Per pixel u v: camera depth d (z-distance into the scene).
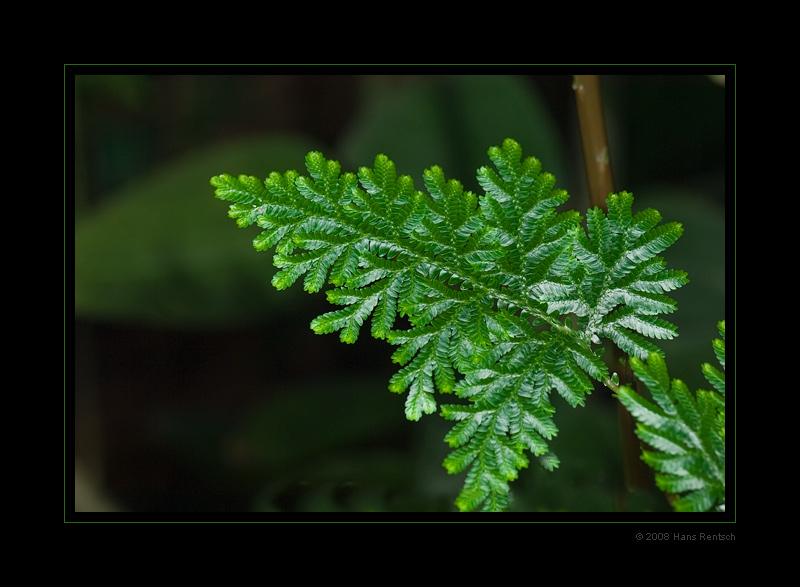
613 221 0.74
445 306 0.74
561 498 0.77
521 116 1.19
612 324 0.74
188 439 1.29
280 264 0.73
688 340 0.99
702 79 1.25
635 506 0.75
